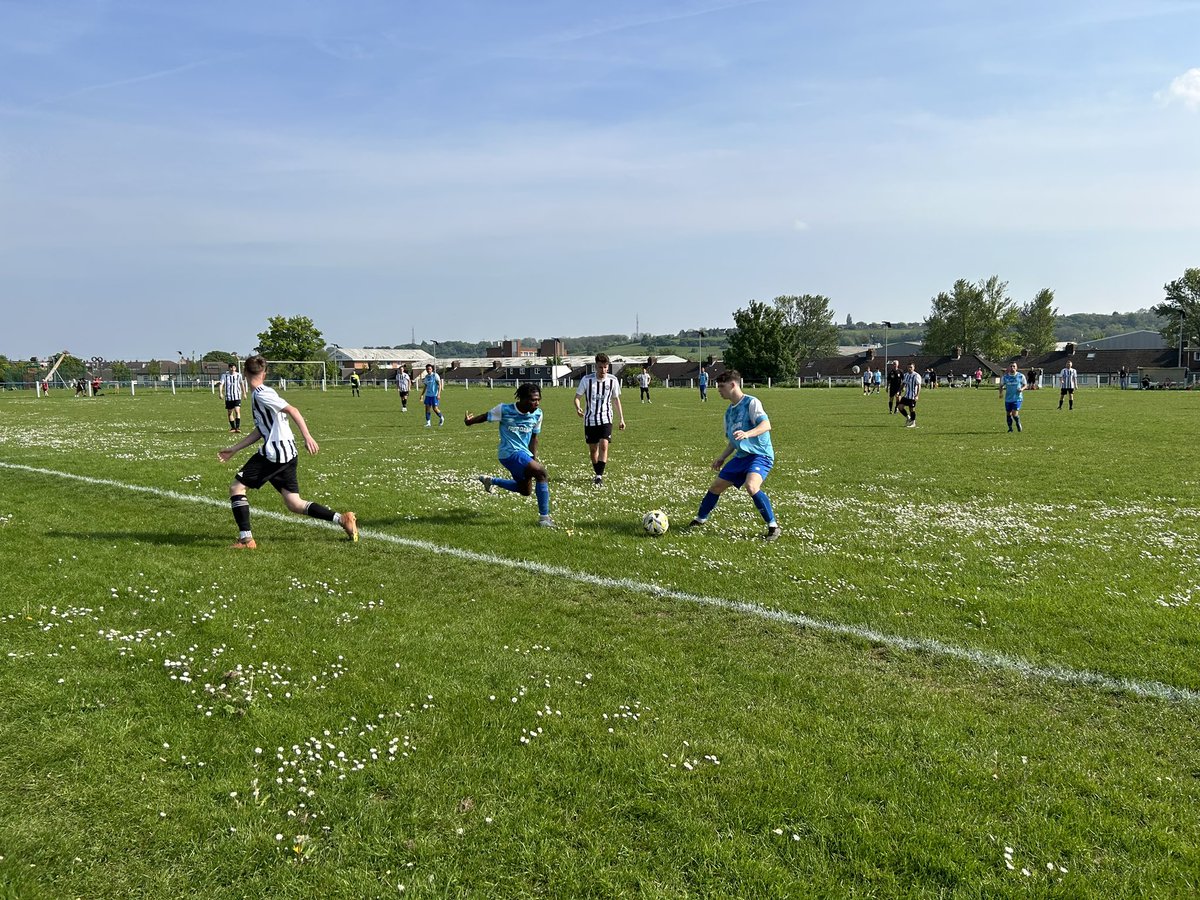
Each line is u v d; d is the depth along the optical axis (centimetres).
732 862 329
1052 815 365
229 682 496
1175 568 780
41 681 489
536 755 413
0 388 6419
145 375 7919
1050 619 624
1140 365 10031
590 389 1330
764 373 9450
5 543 832
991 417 3027
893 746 426
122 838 342
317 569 768
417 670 520
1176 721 458
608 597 690
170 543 859
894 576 752
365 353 13788
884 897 312
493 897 310
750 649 568
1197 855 335
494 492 1236
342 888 313
